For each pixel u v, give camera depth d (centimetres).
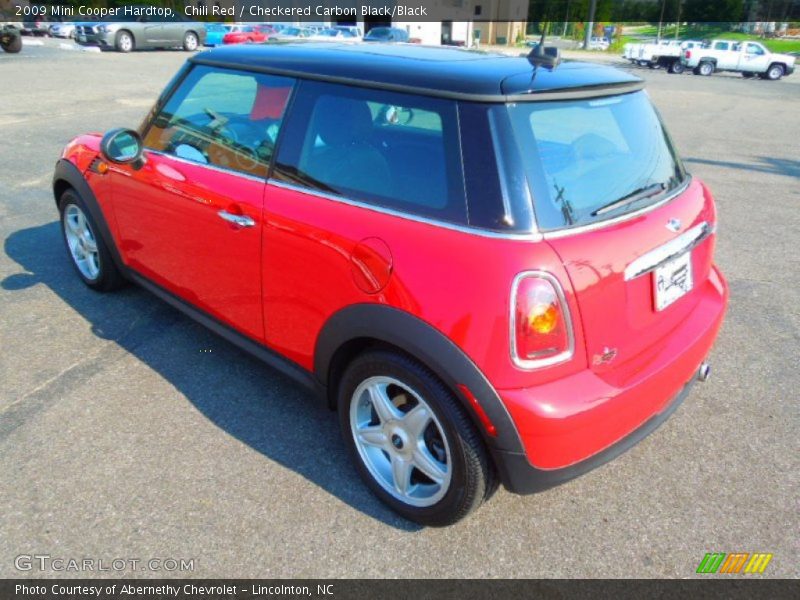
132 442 284
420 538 240
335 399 271
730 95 1911
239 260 281
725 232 600
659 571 230
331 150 249
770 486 272
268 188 265
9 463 267
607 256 210
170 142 324
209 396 319
